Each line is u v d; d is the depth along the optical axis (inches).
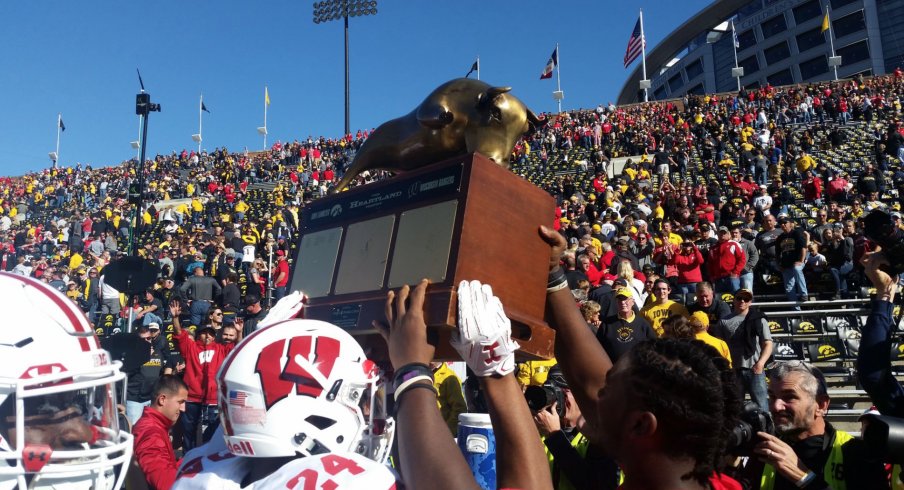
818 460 119.0
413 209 66.7
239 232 741.9
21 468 46.5
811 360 356.2
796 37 3159.5
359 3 1181.7
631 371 46.9
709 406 44.8
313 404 53.2
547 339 63.9
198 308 493.7
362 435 57.0
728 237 413.1
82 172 1708.9
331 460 49.2
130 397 247.6
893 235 104.0
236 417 53.9
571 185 923.4
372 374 57.6
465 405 185.3
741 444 96.6
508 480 48.7
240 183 1397.6
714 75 3501.5
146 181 1480.1
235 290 505.4
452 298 56.3
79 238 863.7
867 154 984.3
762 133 1102.4
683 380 44.9
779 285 478.3
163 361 341.1
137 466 133.6
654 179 998.4
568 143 1326.3
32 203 1494.8
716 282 420.2
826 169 789.2
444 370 188.2
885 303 106.4
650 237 542.0
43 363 47.7
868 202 640.4
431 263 61.9
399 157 78.4
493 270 62.2
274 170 1482.5
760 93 1432.1
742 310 272.7
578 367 65.1
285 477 49.0
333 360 54.6
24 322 48.1
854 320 357.4
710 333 280.1
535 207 68.1
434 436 46.0
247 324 378.0
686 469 45.4
